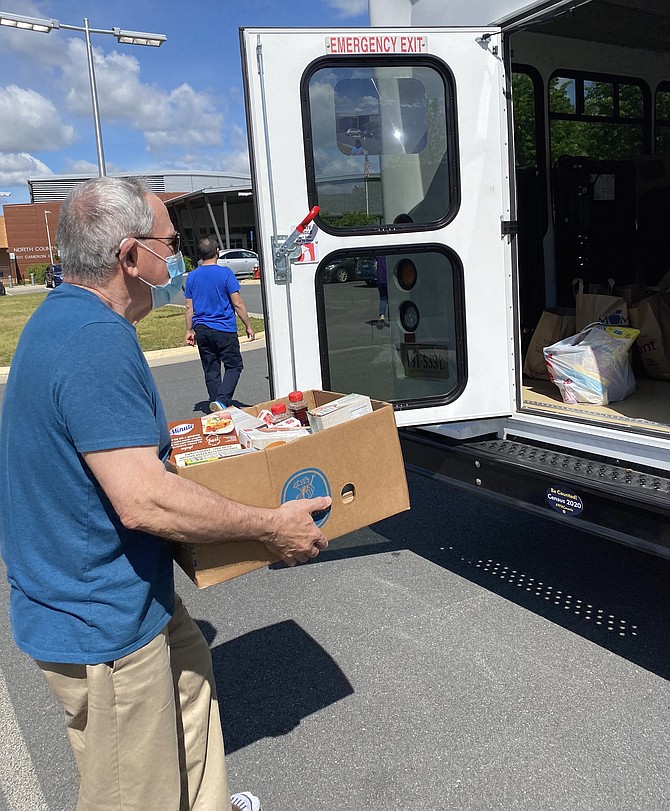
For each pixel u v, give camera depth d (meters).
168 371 10.70
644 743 2.41
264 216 3.11
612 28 4.76
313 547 1.90
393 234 3.19
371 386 3.55
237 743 2.55
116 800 1.65
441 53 3.09
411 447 3.54
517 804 2.19
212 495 1.65
